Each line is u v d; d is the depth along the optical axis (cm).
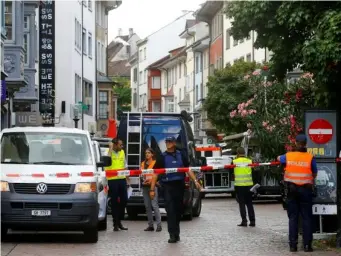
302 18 1811
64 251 1775
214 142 7900
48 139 2050
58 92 6353
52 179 1891
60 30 6394
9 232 2177
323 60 1694
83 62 6944
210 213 3294
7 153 1998
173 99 11438
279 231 2347
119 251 1797
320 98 1939
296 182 1794
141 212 3097
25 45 4441
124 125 2938
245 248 1872
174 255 1731
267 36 2000
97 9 7888
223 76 6219
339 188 1862
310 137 1928
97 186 1956
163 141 2925
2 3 3575
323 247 1847
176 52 11494
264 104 3559
